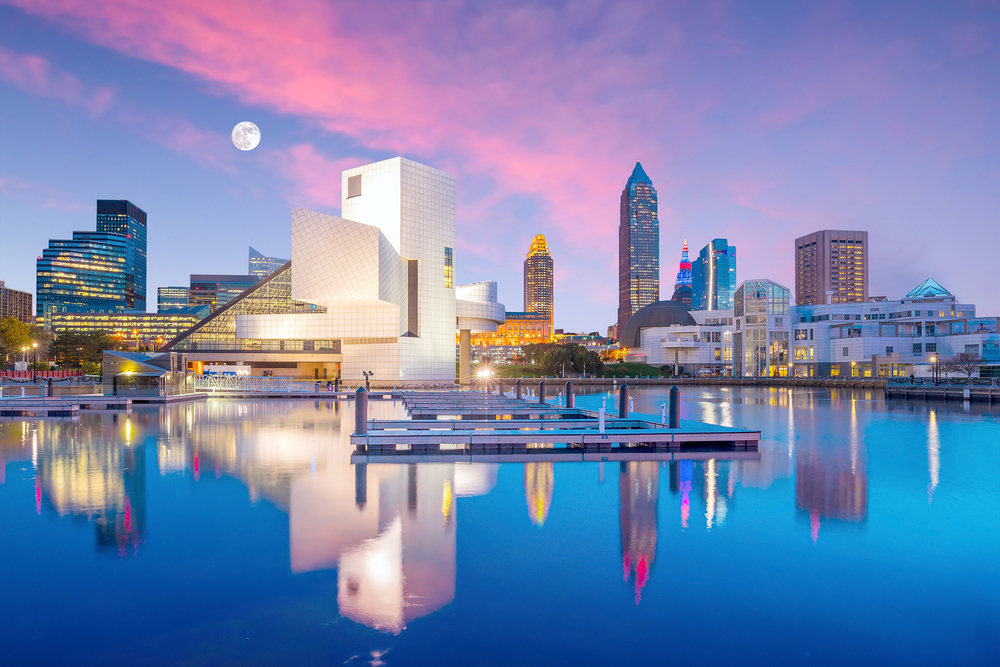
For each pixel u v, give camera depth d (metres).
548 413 38.47
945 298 141.38
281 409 45.84
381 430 27.81
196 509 13.33
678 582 9.07
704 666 6.62
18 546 10.59
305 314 89.12
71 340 136.62
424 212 88.56
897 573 9.53
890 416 44.41
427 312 89.38
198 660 6.65
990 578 9.33
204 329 98.50
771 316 141.12
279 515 12.83
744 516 13.04
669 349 169.75
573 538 11.27
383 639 7.16
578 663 6.63
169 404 51.19
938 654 6.96
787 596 8.58
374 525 12.06
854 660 6.79
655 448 23.83
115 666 6.52
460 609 8.03
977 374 107.44
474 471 18.44
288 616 7.78
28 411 39.47
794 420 40.53
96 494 14.84
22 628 7.43
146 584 8.83
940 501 14.69
